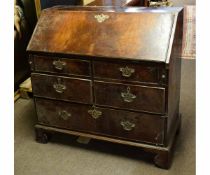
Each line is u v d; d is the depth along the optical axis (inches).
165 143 69.2
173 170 71.6
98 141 83.8
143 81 64.2
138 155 77.4
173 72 66.7
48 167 75.8
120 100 68.6
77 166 75.4
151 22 66.2
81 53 68.0
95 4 96.7
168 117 67.2
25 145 84.6
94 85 70.1
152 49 62.6
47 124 81.7
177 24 65.6
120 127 71.9
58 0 106.0
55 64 72.2
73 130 78.7
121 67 65.0
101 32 69.1
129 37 66.0
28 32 115.1
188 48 148.3
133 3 101.0
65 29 72.9
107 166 74.5
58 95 75.8
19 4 108.5
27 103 107.5
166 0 195.9
